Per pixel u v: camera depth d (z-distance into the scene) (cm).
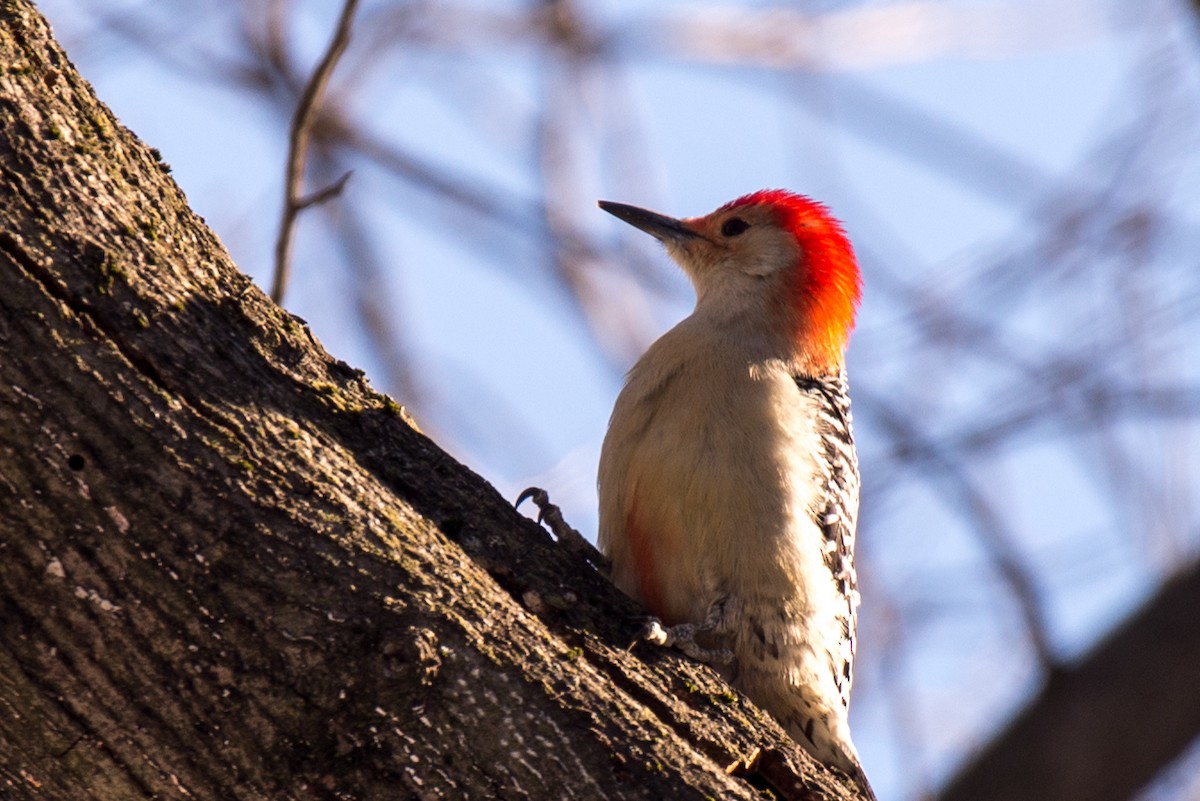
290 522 638
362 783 623
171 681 613
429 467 728
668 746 681
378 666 626
